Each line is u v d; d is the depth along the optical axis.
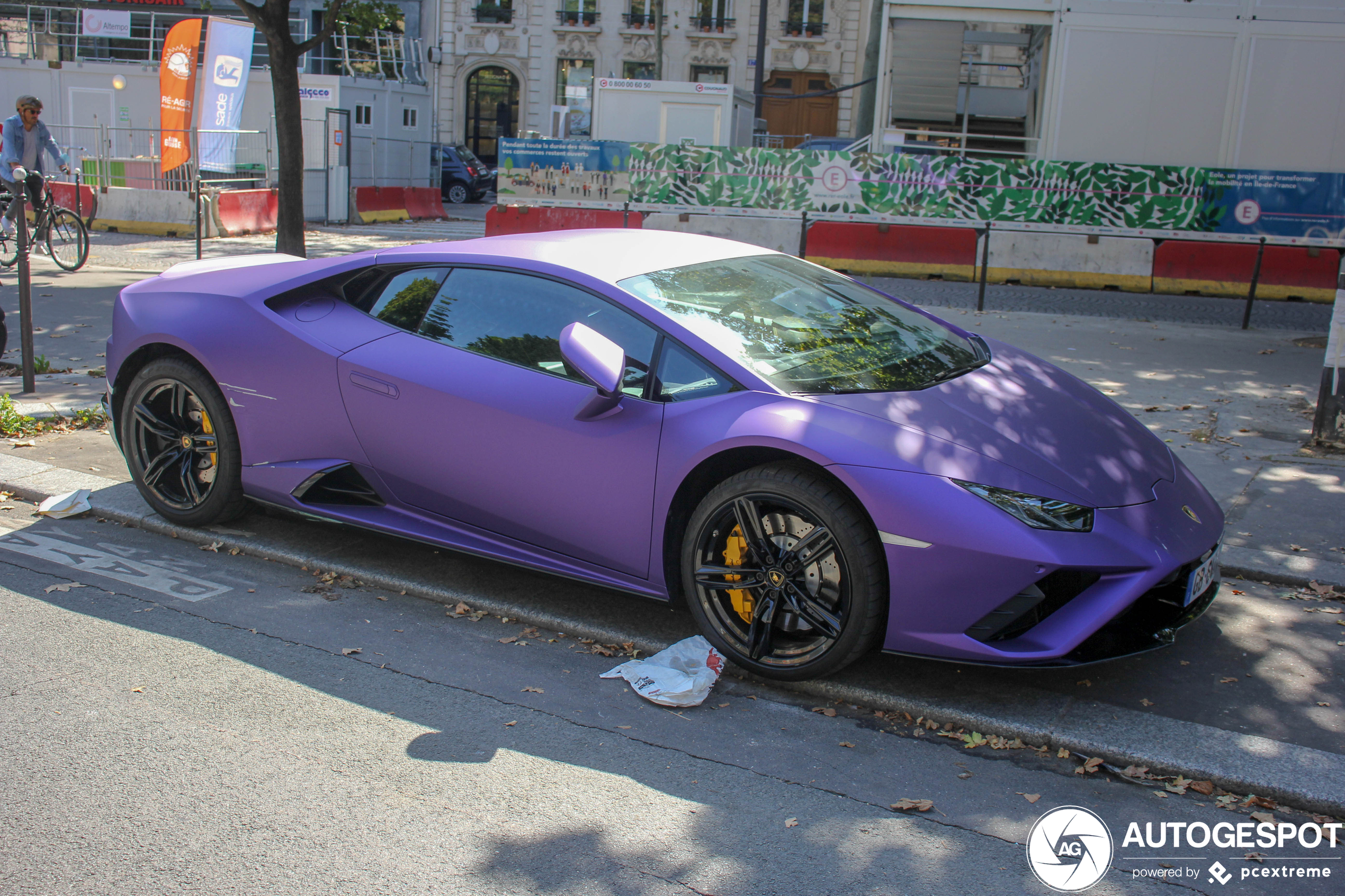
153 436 4.47
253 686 3.25
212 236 17.58
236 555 4.34
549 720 3.09
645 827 2.57
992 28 16.16
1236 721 3.07
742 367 3.33
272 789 2.70
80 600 3.84
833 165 14.67
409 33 40.06
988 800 2.72
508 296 3.75
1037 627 2.97
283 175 12.19
